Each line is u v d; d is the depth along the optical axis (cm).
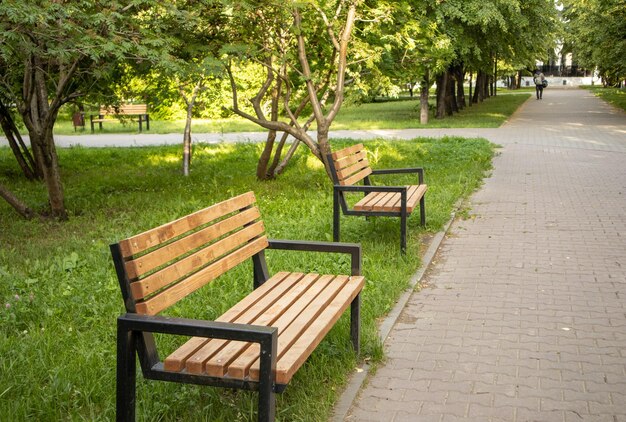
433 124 2719
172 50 873
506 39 2680
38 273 661
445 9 2138
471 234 821
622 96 4859
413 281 621
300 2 969
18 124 1519
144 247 341
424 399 394
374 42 1123
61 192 989
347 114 3631
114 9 795
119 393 323
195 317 521
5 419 357
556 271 657
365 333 475
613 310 545
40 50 730
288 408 365
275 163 1295
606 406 383
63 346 464
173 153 1861
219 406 372
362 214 709
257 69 1450
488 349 468
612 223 862
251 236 458
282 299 416
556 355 456
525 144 1869
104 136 2650
